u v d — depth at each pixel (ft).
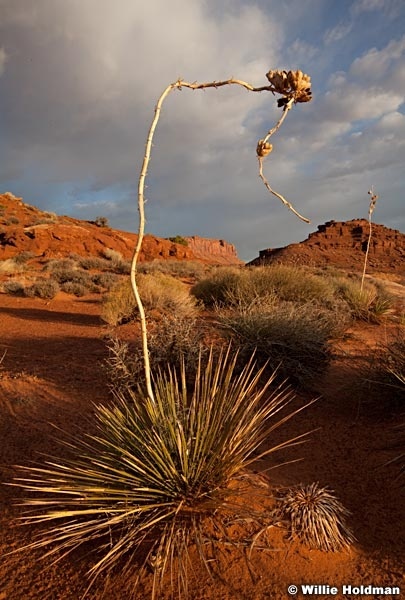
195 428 10.46
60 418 15.84
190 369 19.61
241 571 8.36
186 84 8.96
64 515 8.94
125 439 10.65
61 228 134.62
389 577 8.24
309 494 10.02
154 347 20.47
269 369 20.02
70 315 44.39
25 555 9.20
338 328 28.45
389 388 16.11
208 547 8.80
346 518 9.90
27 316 43.27
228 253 388.16
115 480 9.66
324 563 8.61
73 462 10.73
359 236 324.19
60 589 8.27
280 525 9.34
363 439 13.96
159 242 158.71
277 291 41.42
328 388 19.34
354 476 11.78
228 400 10.94
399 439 13.51
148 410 10.57
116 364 19.16
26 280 78.38
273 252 321.73
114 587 8.18
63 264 97.14
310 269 91.35
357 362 22.84
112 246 139.74
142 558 8.68
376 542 9.21
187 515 9.43
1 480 11.93
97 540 9.41
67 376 20.74
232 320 22.61
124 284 44.73
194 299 46.16
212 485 9.65
